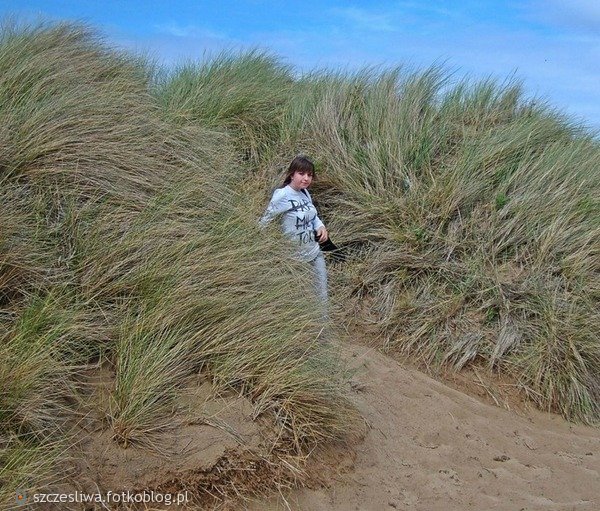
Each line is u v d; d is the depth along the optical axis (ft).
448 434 18.22
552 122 28.84
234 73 30.68
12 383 12.52
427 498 15.38
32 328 13.79
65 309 14.71
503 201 24.58
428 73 30.07
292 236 20.75
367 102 29.07
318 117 28.09
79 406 13.57
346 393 16.74
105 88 22.63
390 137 26.48
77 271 15.70
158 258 16.43
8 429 12.28
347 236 24.50
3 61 21.12
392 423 17.71
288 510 13.85
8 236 15.17
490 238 23.89
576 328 21.94
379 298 22.98
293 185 21.09
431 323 22.21
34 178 17.29
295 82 32.09
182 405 14.21
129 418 13.43
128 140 19.85
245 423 14.38
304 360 15.93
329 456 15.24
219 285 16.58
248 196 22.50
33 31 24.88
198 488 13.42
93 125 19.33
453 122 28.45
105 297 15.56
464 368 21.67
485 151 25.98
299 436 14.76
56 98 19.83
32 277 15.10
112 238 16.71
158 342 14.76
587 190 25.29
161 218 17.90
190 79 29.40
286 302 16.96
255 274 17.37
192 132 23.27
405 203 24.62
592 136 29.35
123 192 18.04
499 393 21.15
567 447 19.33
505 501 15.76
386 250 23.95
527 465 17.88
